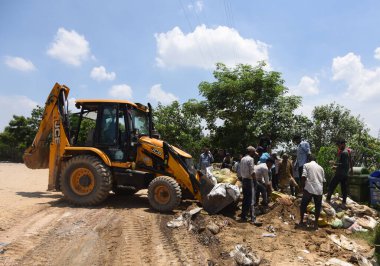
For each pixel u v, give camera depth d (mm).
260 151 11336
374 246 7121
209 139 19906
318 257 6316
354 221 8352
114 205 9586
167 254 5867
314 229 8023
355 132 17250
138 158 9805
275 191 10164
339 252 6621
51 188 10062
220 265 5551
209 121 19156
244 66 18953
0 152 33688
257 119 16859
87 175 9297
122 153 9609
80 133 10781
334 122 17953
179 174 9320
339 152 9680
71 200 9289
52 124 10430
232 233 7262
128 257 5656
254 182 8430
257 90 18031
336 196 10477
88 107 10203
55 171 10086
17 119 33875
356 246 7039
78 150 9695
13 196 10383
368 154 14430
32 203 9289
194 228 7211
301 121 17297
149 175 9719
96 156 9664
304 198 8148
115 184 10102
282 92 17859
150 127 11000
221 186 8773
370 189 10219
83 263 5332
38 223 7223
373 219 8734
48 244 6043
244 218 8422
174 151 9500
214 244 6488
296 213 8859
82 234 6629
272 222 8266
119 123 9812
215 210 8664
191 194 9500
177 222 7543
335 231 8016
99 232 6824
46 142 11141
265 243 6836
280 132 16625
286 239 7168
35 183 14359
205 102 19078
